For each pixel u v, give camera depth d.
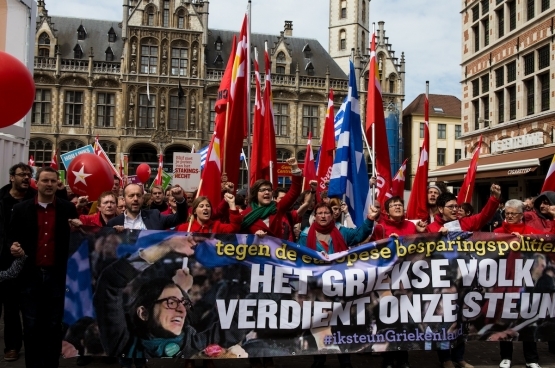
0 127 6.58
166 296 6.13
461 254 6.67
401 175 11.25
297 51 54.06
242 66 9.18
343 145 8.07
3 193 7.07
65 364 6.89
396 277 6.50
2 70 6.02
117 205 7.92
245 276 6.27
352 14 61.03
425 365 6.97
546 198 7.34
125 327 6.06
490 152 23.77
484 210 7.47
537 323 6.79
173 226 7.08
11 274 5.79
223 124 10.22
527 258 6.80
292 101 51.22
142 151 47.84
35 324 5.97
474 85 25.83
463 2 26.62
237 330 6.22
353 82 8.21
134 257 6.11
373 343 6.39
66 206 6.25
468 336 6.69
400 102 55.16
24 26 10.81
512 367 6.87
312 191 8.69
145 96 47.09
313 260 6.39
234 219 6.59
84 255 6.05
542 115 19.42
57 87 45.66
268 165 10.87
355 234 6.93
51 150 45.53
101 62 46.53
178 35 47.72
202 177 7.52
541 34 19.64
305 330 6.31
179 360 7.10
